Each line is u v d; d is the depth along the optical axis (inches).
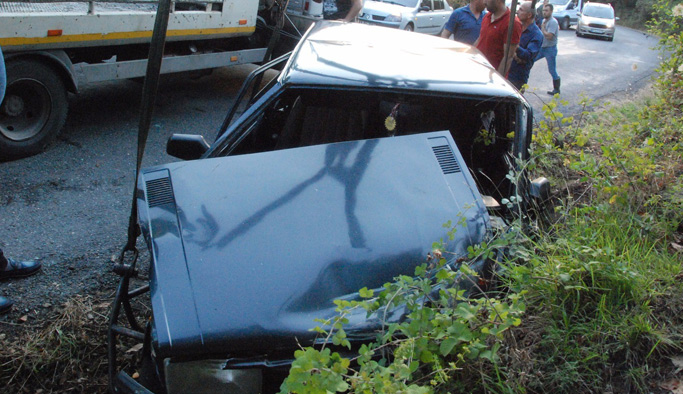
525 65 275.3
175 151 129.8
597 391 99.4
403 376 70.7
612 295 114.9
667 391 100.9
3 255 142.1
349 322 84.0
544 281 110.7
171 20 250.5
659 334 108.2
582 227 133.4
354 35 165.0
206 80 346.0
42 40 204.8
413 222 99.8
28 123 216.1
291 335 80.8
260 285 85.9
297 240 93.1
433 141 115.3
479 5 293.3
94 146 233.8
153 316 81.5
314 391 67.1
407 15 541.6
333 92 135.3
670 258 132.9
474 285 94.3
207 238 91.7
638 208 151.6
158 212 96.3
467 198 107.0
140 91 311.4
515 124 131.3
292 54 151.9
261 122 138.3
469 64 147.5
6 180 198.1
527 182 127.3
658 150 182.7
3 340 124.2
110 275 151.7
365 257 92.6
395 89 128.4
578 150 205.5
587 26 932.6
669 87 301.7
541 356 102.0
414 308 82.7
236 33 291.9
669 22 327.6
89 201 190.9
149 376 88.2
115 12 227.5
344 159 108.9
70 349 121.6
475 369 89.0
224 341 79.3
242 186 101.7
